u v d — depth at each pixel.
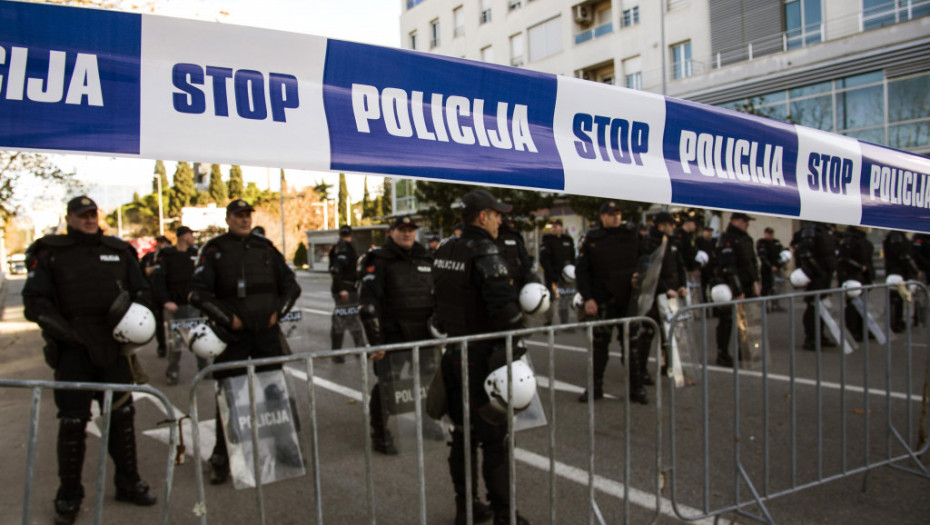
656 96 2.66
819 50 17.48
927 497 3.28
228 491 3.56
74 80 1.61
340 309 7.28
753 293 7.50
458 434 2.96
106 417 1.94
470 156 2.12
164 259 6.50
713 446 4.08
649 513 3.15
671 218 5.69
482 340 2.75
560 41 25.47
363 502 3.36
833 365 6.01
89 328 3.12
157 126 1.67
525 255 3.95
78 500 3.15
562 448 4.08
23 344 9.87
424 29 31.75
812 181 3.20
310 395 2.18
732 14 19.88
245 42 1.80
